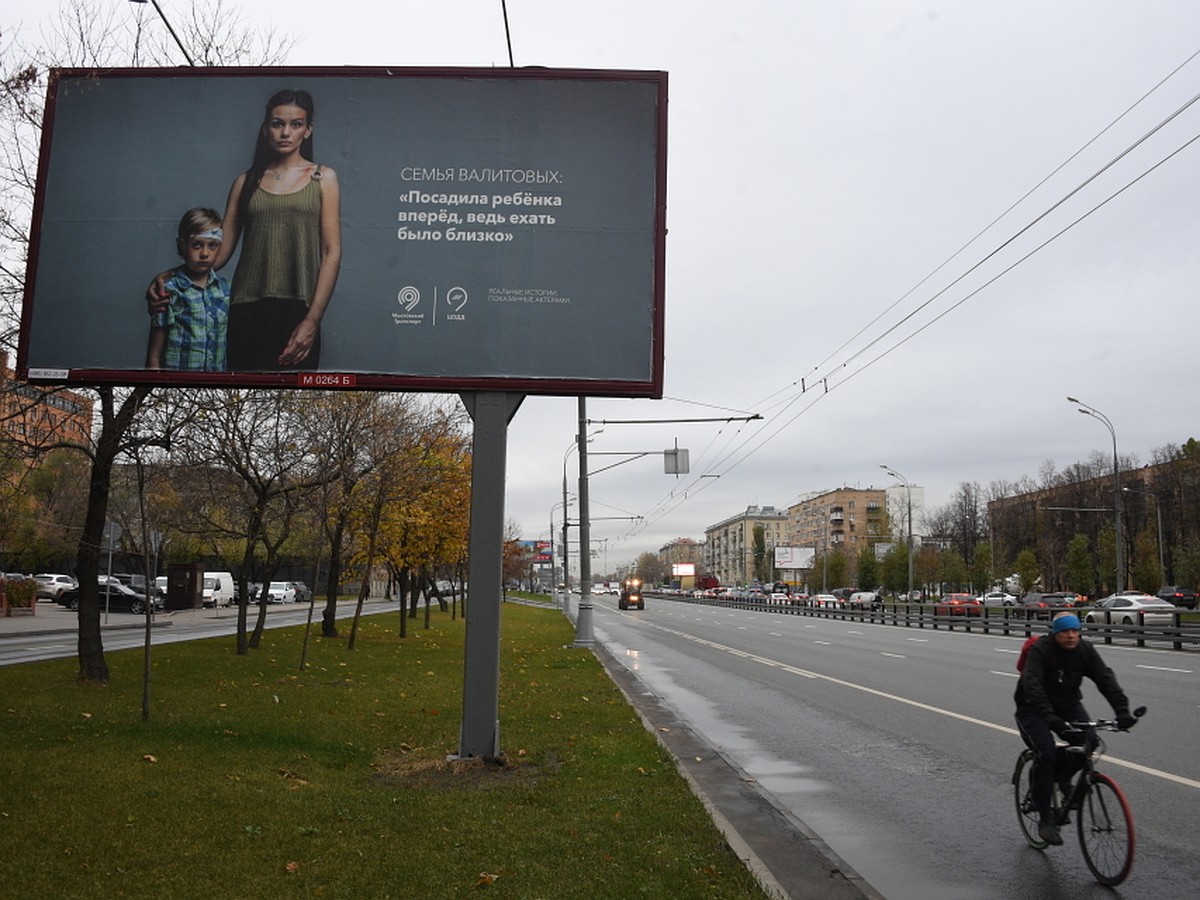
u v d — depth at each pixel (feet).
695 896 16.89
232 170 32.81
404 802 23.52
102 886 16.75
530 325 31.68
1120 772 29.78
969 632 132.67
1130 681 57.77
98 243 32.81
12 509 60.39
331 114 32.76
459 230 32.09
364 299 31.94
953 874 20.56
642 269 31.86
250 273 32.32
